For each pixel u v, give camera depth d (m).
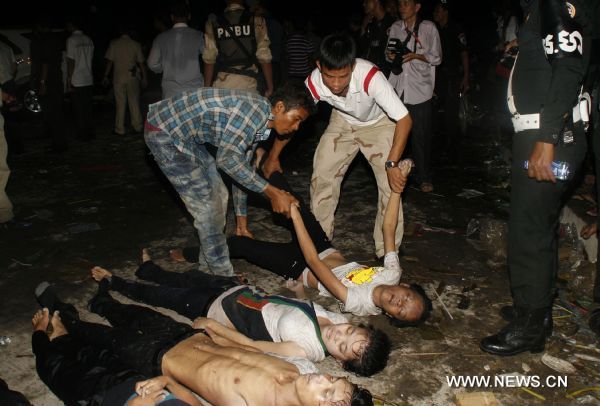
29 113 9.78
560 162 3.03
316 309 3.21
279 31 6.40
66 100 10.81
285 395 2.54
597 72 3.09
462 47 7.55
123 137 8.95
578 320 3.73
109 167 7.28
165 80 6.53
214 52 5.29
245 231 4.45
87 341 3.17
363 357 2.96
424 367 3.30
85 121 8.71
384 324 3.70
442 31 7.36
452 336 3.59
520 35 3.08
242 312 3.32
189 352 2.90
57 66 7.76
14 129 7.89
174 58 6.40
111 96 11.75
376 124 4.11
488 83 9.27
